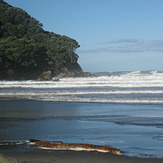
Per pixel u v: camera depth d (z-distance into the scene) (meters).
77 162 8.02
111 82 44.91
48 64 117.25
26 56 108.31
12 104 22.88
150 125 13.13
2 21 137.88
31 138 11.00
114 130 12.16
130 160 8.12
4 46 110.12
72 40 139.00
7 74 103.75
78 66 129.50
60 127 13.07
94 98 25.31
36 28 150.38
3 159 7.78
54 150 9.21
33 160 8.23
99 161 8.07
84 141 10.37
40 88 39.12
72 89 35.72
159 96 26.11
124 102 22.41
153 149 9.20
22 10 156.38
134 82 43.44
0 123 14.35
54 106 21.09
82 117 15.92
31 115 16.98
